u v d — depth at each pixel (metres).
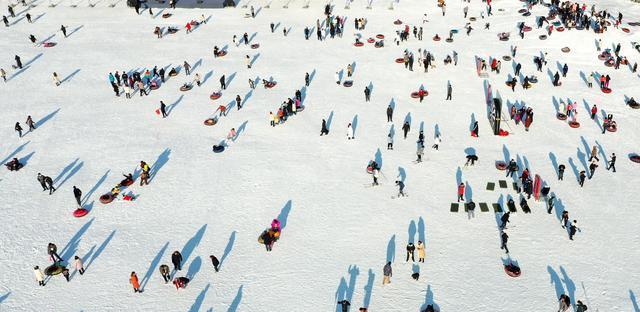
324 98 53.72
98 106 52.84
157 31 67.00
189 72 58.78
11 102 53.44
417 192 40.69
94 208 39.50
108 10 76.19
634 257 34.34
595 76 56.75
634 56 59.34
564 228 36.94
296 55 62.81
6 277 33.78
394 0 78.69
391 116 49.44
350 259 34.75
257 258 35.03
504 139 47.12
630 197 39.81
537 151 45.44
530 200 39.62
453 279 33.12
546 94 53.88
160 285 33.16
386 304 31.56
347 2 78.38
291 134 48.03
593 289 32.09
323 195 40.50
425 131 48.31
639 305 30.95
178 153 45.59
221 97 54.03
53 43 65.81
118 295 32.44
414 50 63.41
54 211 39.31
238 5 77.75
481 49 63.19
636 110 50.81
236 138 47.50
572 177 42.22
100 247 36.06
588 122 49.38
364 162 44.25
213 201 40.06
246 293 32.50
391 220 37.97
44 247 36.12
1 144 47.03
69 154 45.69
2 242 36.50
